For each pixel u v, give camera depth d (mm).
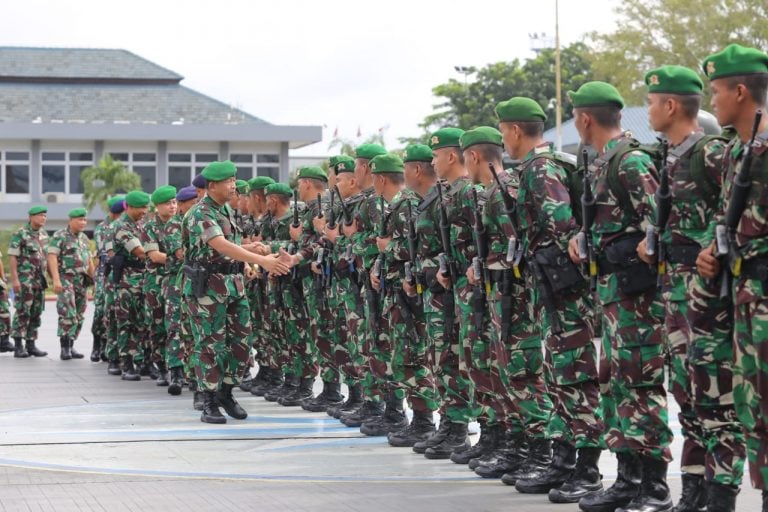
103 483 7141
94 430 9594
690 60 34188
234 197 12258
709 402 5301
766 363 4773
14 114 58781
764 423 4805
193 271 9797
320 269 10141
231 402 10156
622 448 5855
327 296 10211
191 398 12070
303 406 10867
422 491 6766
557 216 6234
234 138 55969
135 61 63438
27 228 17328
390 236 8445
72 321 16922
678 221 5484
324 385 10789
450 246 7488
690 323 5309
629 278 5754
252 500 6531
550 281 6270
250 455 8250
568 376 6305
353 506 6312
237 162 57219
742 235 4855
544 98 52375
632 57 35125
